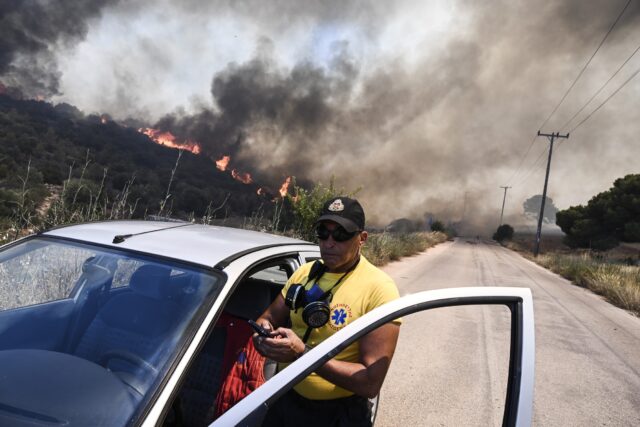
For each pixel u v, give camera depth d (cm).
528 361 183
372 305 213
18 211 557
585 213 5956
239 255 249
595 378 636
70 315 217
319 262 234
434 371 577
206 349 289
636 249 5144
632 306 1328
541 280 1956
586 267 2136
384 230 2223
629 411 530
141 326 203
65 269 235
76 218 576
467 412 458
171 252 240
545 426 474
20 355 195
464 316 915
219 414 256
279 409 220
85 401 172
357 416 215
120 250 243
